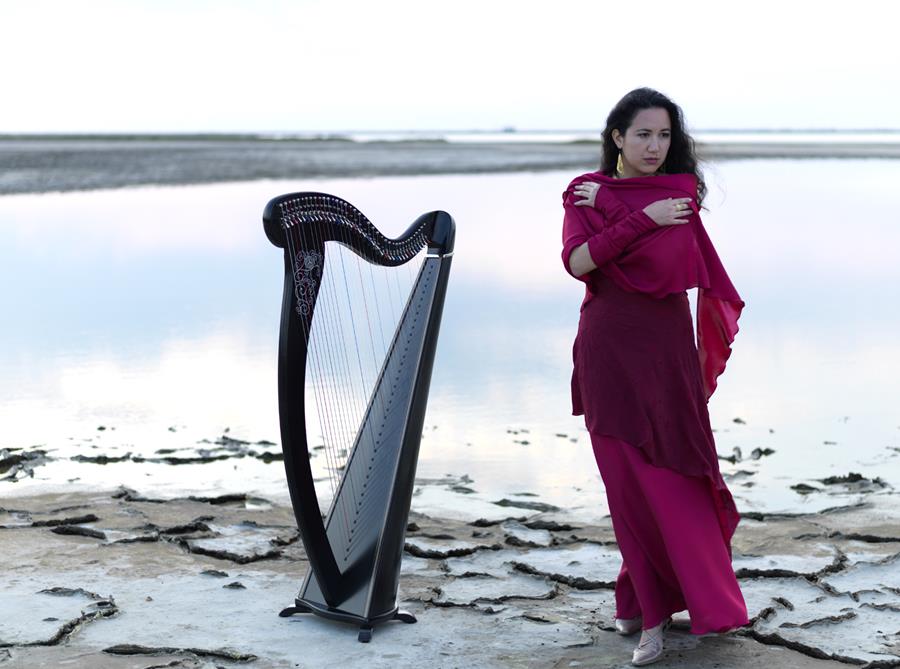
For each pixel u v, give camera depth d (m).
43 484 5.36
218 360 8.37
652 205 3.25
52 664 3.21
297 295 3.29
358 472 3.74
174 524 4.71
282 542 4.49
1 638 3.38
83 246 15.93
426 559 4.33
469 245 15.75
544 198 24.17
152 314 10.35
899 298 10.93
